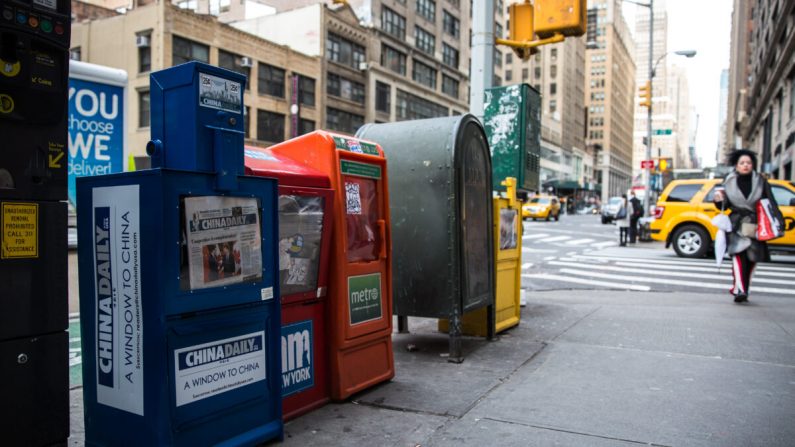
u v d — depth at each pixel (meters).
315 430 3.62
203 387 3.02
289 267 3.78
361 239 4.37
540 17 7.38
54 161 2.62
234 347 3.18
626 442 3.39
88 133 7.23
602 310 7.71
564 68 113.44
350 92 48.72
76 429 3.62
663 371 4.84
